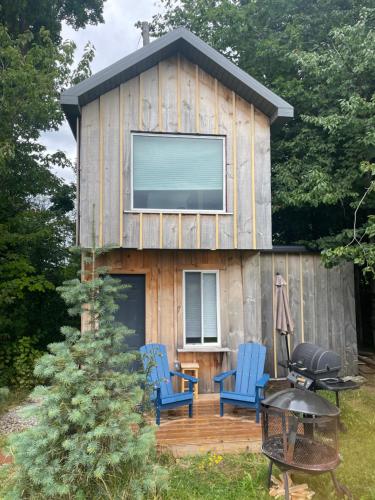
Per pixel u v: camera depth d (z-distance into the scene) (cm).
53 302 1083
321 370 597
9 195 1116
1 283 920
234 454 527
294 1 1246
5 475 405
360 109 857
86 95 722
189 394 630
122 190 746
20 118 1059
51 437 373
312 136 1043
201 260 804
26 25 1298
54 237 1143
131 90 763
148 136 769
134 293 789
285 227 1350
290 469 401
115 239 739
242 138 794
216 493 431
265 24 1309
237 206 782
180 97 779
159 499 412
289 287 920
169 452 514
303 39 1192
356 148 934
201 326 798
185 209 769
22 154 1136
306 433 464
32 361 898
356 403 738
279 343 903
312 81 1070
